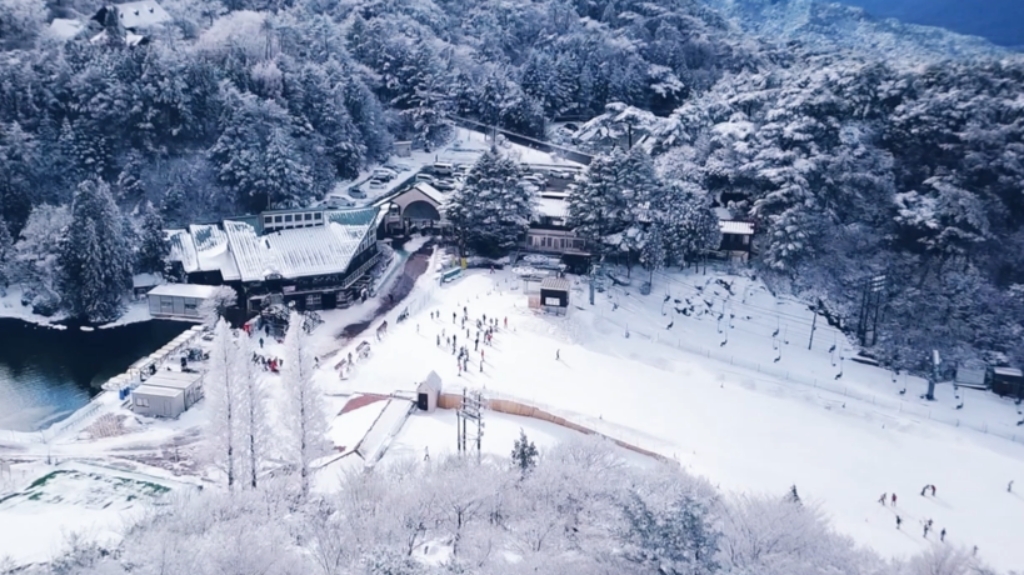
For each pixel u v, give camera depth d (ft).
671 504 122.21
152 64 392.06
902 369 306.35
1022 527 197.06
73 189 364.17
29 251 313.12
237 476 180.55
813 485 208.23
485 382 247.50
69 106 387.14
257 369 214.69
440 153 499.10
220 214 380.99
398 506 140.97
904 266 354.95
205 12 583.58
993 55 470.39
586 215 344.49
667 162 411.95
